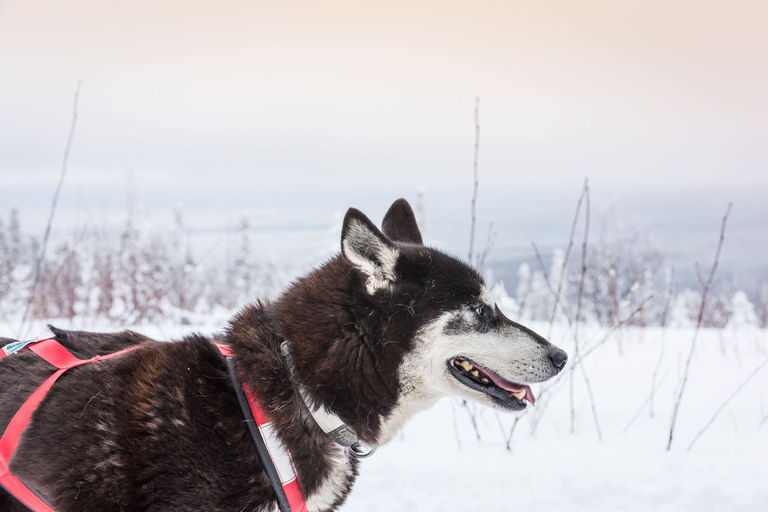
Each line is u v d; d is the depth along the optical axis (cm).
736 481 362
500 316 283
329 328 241
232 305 955
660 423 492
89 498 202
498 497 354
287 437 222
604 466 389
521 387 286
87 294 800
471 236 483
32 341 243
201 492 205
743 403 545
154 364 222
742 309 1302
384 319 248
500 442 450
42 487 204
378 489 365
